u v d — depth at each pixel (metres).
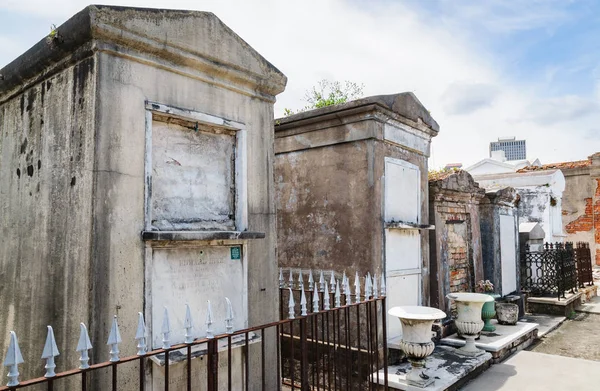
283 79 4.30
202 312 3.41
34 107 3.48
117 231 2.94
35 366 3.17
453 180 7.62
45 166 3.29
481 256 8.62
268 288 4.09
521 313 9.61
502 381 5.61
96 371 2.77
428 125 6.97
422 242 6.82
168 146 3.39
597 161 16.81
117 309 2.90
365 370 5.48
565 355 7.09
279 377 3.92
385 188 5.93
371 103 5.68
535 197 13.43
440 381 5.12
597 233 16.91
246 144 3.94
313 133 6.39
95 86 2.90
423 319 4.81
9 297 3.52
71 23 2.99
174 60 3.36
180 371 3.24
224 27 3.71
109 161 2.93
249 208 3.95
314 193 6.37
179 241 3.27
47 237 3.19
